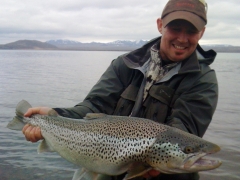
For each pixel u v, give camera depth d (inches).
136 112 40.8
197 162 33.5
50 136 40.9
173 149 33.9
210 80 38.9
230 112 128.7
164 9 40.1
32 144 80.9
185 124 37.6
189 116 37.5
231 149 80.8
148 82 41.4
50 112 41.9
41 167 67.1
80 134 38.3
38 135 42.2
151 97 40.2
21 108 44.3
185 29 38.3
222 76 310.7
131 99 41.6
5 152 75.0
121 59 44.7
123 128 36.2
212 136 93.5
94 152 37.0
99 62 568.4
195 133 37.9
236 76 311.6
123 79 43.9
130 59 43.6
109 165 36.2
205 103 37.7
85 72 322.0
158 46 42.4
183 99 38.3
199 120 37.7
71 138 38.9
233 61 744.3
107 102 43.4
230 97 170.4
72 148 38.7
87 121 38.8
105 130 36.9
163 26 39.9
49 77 262.5
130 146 35.2
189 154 33.5
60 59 713.0
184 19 37.4
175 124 37.1
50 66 428.8
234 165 70.3
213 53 40.9
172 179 39.7
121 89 43.7
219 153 78.1
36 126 42.5
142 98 41.1
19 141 83.1
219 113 126.8
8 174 63.9
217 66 502.0
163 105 39.4
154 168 35.0
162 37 40.3
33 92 172.2
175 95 39.2
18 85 204.1
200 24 38.1
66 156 39.7
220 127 103.8
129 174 34.9
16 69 361.7
